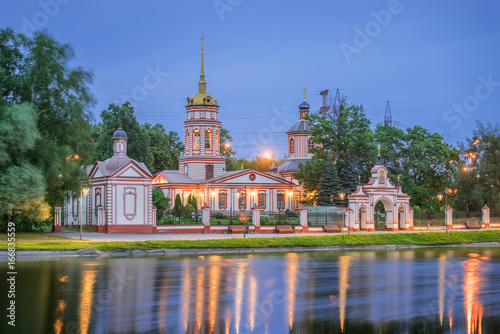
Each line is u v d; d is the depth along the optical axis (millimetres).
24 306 27406
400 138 103938
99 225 67250
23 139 50250
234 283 34750
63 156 55656
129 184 67938
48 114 58406
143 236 62406
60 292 30734
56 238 56719
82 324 24344
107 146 104000
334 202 88062
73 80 58469
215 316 26094
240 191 92500
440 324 25828
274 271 40375
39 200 51406
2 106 51688
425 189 97500
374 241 64500
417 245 66250
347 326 25094
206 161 94312
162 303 28547
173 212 83438
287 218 83375
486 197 91812
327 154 94750
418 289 34125
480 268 44062
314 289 33406
